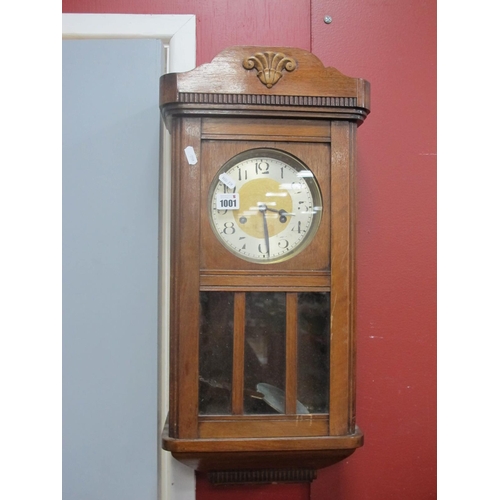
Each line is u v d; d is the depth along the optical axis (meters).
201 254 0.85
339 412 0.85
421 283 1.08
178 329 0.84
